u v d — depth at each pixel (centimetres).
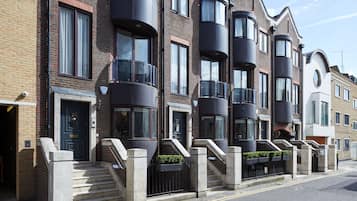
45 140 1086
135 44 1552
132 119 1407
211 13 1894
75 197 1044
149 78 1498
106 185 1154
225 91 1950
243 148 2089
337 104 3794
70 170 949
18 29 1104
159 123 1611
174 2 1739
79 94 1259
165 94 1642
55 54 1209
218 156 1612
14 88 1084
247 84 2302
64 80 1234
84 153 1287
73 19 1287
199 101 1844
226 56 1988
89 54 1334
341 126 3894
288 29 2836
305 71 3072
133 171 1103
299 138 2928
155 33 1589
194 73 1830
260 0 2458
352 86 4291
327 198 1378
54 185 916
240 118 2100
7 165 1190
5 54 1066
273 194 1455
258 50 2394
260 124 2384
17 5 1106
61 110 1232
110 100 1377
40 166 1055
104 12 1387
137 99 1400
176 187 1320
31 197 1102
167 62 1664
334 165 2631
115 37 1449
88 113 1304
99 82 1348
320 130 3128
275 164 1980
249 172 1750
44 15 1191
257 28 2372
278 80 2616
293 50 2898
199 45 1866
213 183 1550
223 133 1905
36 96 1147
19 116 1092
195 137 1805
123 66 1415
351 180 2031
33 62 1138
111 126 1377
